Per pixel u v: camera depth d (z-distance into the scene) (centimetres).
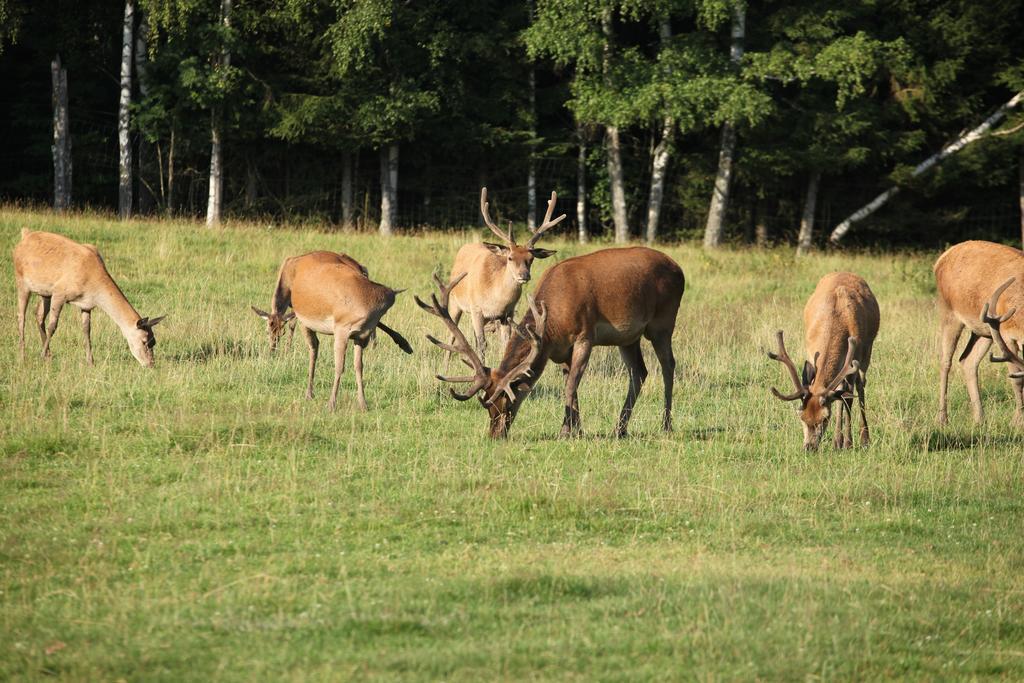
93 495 3039
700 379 4919
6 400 4044
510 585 2398
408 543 2744
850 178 11762
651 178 11506
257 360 4856
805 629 2223
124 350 5069
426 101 10050
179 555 2605
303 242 7719
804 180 11738
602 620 2245
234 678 1944
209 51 9819
